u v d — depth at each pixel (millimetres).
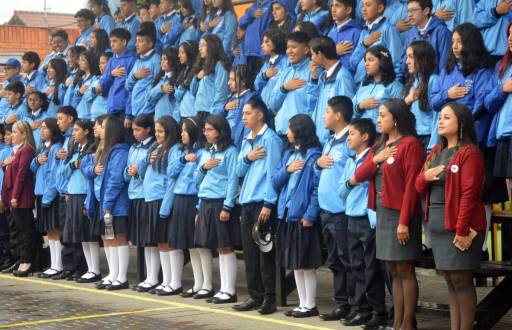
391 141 6484
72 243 10211
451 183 5875
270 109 8414
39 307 8289
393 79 7285
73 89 11055
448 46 7367
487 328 6609
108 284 9445
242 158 7980
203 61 9312
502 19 7324
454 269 5906
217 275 10570
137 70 10078
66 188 10016
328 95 7734
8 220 10992
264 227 7742
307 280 7594
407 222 6223
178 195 8672
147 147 9219
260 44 9688
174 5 11477
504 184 7066
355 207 6953
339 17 8414
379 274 6949
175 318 7637
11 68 12812
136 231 9203
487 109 6613
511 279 6742
